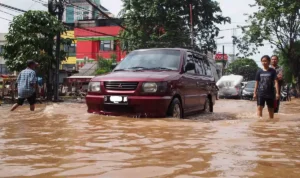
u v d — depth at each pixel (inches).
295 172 97.4
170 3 1097.4
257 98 300.2
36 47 553.6
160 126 197.8
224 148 132.3
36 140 150.0
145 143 143.0
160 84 240.4
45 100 581.6
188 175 93.4
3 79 536.7
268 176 93.0
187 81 279.6
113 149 130.1
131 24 1118.4
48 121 220.2
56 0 611.8
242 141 148.6
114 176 92.3
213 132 175.3
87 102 262.8
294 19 1157.1
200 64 342.0
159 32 1121.4
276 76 299.0
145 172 96.3
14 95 554.3
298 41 1197.7
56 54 590.9
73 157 116.0
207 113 343.6
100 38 1598.2
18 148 131.9
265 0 1141.7
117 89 246.8
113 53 1513.3
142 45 1095.6
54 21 567.2
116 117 240.5
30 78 326.3
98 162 108.6
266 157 116.6
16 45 552.1
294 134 171.2
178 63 282.2
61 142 145.2
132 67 283.4
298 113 353.7
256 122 227.5
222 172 96.7
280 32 1198.9
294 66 1239.5
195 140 150.6
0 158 114.5
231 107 478.0
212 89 362.9
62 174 94.4
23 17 555.8
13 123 211.0
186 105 279.7
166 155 119.2
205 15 1162.6
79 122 214.8
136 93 240.4
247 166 103.9
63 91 799.7
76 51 1628.9
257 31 1159.0
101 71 1216.2
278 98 300.7
